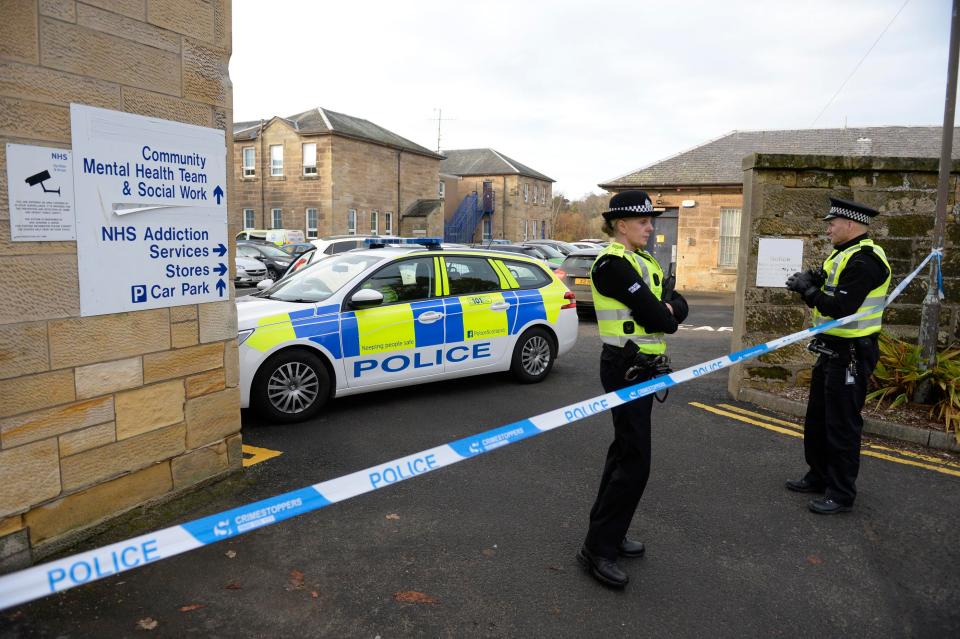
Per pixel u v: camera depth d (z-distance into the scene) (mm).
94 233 3504
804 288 4102
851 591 3260
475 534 3756
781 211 6625
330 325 5840
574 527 3871
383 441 5316
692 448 5328
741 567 3469
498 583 3248
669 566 3467
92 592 3066
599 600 3123
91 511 3580
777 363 6785
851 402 4086
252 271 21188
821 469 4391
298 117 36688
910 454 5289
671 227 22281
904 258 6570
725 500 4316
